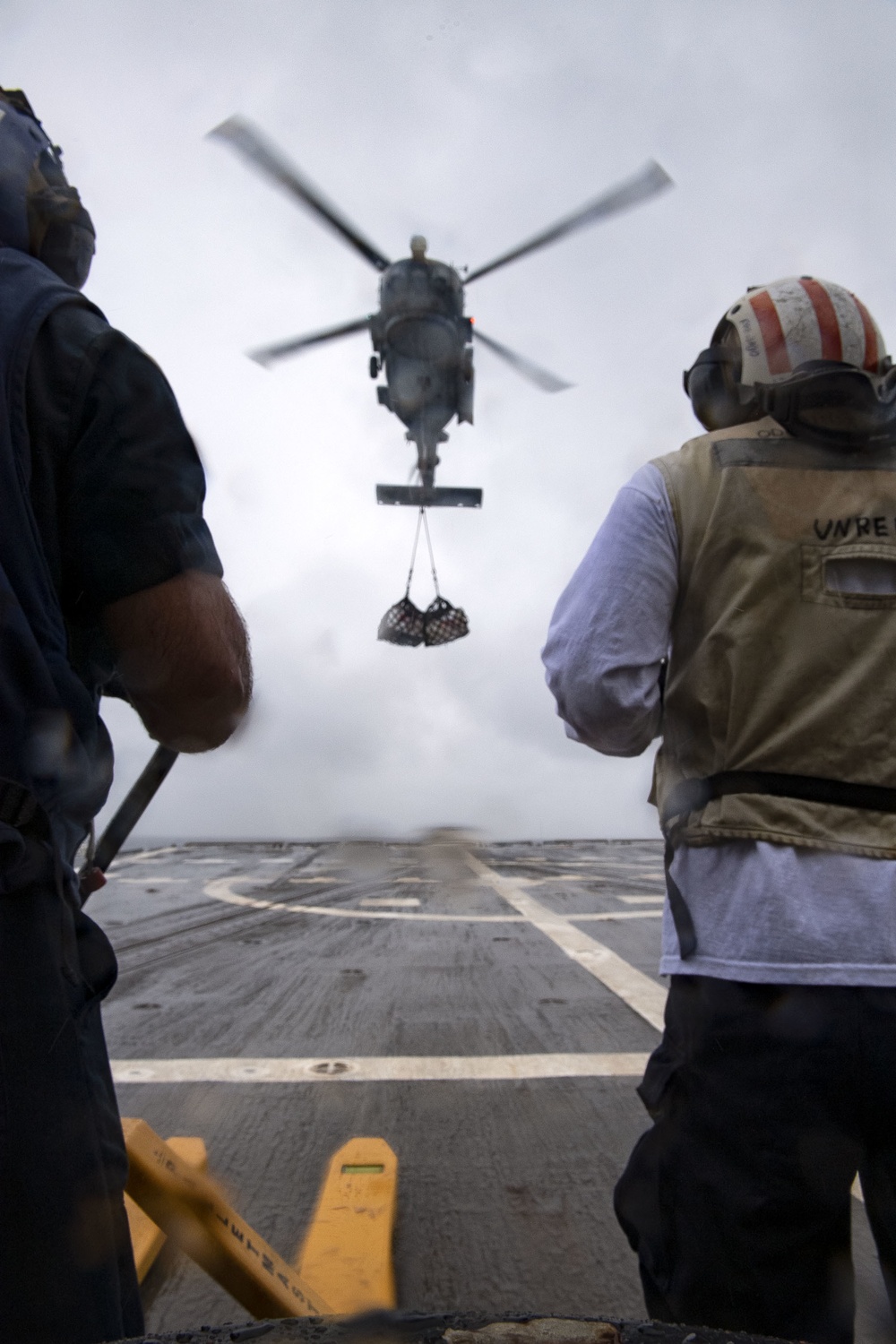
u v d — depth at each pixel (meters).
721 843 1.11
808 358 1.20
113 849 1.20
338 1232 1.90
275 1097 2.97
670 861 1.18
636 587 1.17
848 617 1.10
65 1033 0.78
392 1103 2.91
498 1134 2.66
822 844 1.05
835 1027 1.00
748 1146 1.02
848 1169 1.01
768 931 1.04
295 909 8.20
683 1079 1.10
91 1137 0.80
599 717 1.19
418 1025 3.88
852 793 1.07
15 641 0.77
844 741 1.07
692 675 1.16
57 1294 0.73
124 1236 0.92
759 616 1.11
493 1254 1.99
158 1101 2.93
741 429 1.23
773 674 1.10
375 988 4.64
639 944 5.99
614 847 21.67
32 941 0.77
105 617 0.89
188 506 0.91
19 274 0.90
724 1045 1.05
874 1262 1.90
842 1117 1.01
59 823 0.83
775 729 1.09
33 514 0.82
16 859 0.76
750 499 1.14
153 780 1.19
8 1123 0.72
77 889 0.90
